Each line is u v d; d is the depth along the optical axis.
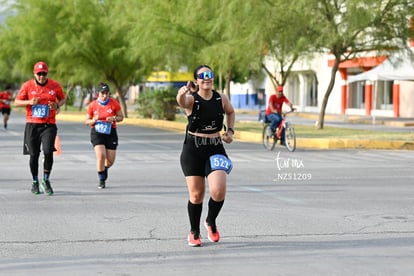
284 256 16.25
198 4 67.69
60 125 80.31
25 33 93.31
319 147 49.81
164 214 21.80
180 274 14.66
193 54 72.62
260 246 17.31
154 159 39.62
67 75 101.94
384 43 62.53
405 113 100.50
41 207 22.97
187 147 16.72
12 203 23.77
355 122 91.25
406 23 60.88
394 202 24.47
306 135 58.06
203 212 22.14
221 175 16.56
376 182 29.98
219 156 16.62
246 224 20.17
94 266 15.30
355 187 28.34
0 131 66.62
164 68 78.81
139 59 86.06
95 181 29.55
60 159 39.00
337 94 115.75
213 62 66.44
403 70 83.62
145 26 73.50
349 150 47.44
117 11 82.50
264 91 141.00
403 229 19.56
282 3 59.00
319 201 24.62
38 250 16.86
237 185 28.73
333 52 63.91
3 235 18.56
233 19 60.72
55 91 24.94
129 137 59.62
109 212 22.08
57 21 91.06
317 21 58.97
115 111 27.17
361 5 57.22
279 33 60.16
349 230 19.38
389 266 15.34
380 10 59.00
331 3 58.97
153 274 14.65
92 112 27.12
